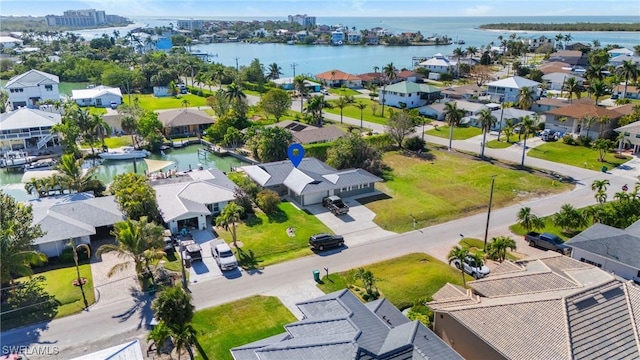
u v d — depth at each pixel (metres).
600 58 172.00
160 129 98.00
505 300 31.84
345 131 97.81
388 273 45.97
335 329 29.48
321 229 56.03
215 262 48.03
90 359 29.97
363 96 148.50
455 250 43.12
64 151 82.94
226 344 35.59
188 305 33.41
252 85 159.75
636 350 27.25
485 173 75.88
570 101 113.12
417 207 62.75
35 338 36.16
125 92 156.62
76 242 49.34
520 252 50.47
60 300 40.81
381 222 58.16
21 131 85.75
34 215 50.84
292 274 45.91
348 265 47.69
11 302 40.28
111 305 40.44
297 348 27.64
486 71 176.25
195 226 55.47
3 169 77.81
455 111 88.38
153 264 42.97
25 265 40.69
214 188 60.97
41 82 124.69
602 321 28.70
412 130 90.06
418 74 168.25
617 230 46.47
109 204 55.59
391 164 80.81
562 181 72.19
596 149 83.81
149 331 37.06
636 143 84.75
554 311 28.80
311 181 64.06
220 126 95.19
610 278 32.53
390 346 27.27
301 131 89.94
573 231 55.31
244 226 56.41
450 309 32.47
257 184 66.12
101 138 85.62
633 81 138.88
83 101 128.75
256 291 42.91
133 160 82.75
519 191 68.50
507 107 117.50
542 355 26.69
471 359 30.94
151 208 54.12
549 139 94.44
